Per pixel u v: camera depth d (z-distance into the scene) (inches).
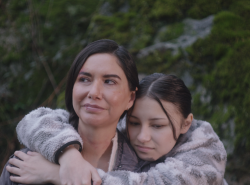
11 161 46.6
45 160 44.3
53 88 129.8
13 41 135.3
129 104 47.9
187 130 52.6
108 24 115.3
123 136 50.8
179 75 90.3
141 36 106.3
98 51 43.9
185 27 100.9
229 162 77.4
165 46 94.3
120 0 120.0
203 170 45.9
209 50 89.6
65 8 145.5
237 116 79.0
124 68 44.4
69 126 46.4
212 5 102.9
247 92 80.1
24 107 126.5
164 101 47.2
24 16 141.3
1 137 123.3
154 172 44.2
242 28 94.3
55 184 42.0
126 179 41.6
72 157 41.4
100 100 42.6
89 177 39.0
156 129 48.3
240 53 85.9
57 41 139.8
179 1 105.1
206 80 87.0
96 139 46.0
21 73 131.6
